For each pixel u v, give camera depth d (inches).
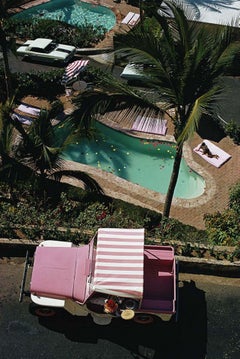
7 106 852.0
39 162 812.6
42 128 823.1
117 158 1106.1
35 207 802.2
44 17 1648.6
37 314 569.0
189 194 1033.5
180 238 677.9
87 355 543.8
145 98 698.8
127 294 507.8
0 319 570.9
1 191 858.8
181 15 666.2
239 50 651.5
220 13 1378.0
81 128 762.8
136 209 866.8
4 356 539.8
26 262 579.2
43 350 546.3
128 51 656.4
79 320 569.9
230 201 927.0
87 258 558.3
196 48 635.5
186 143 1122.7
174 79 668.1
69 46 1390.3
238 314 589.9
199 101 629.3
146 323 564.4
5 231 649.6
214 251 642.2
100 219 701.9
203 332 569.0
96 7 1696.6
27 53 1353.3
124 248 535.5
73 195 880.3
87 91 679.1
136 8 1669.5
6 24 1245.7
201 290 613.3
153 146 1134.4
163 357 546.0
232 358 547.5
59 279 542.0
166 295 557.3
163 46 660.1
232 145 1122.7
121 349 550.3
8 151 810.8
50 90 1267.2
